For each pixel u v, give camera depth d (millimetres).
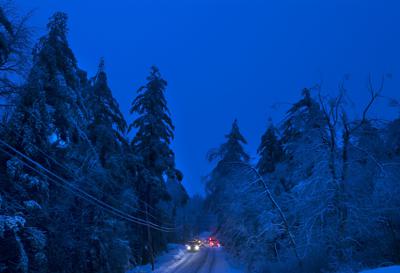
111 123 26344
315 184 17672
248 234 26078
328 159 17844
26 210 13852
